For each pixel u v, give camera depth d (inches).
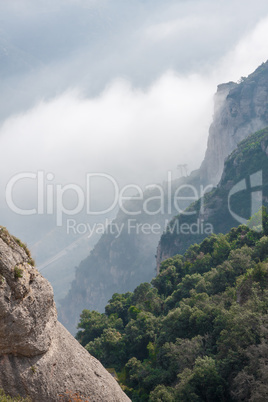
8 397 569.0
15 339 600.1
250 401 1723.7
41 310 642.8
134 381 2901.1
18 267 617.0
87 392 665.6
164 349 2751.0
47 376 626.2
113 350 3526.1
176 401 2053.4
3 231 634.8
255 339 2063.2
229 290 2987.2
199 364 2196.1
